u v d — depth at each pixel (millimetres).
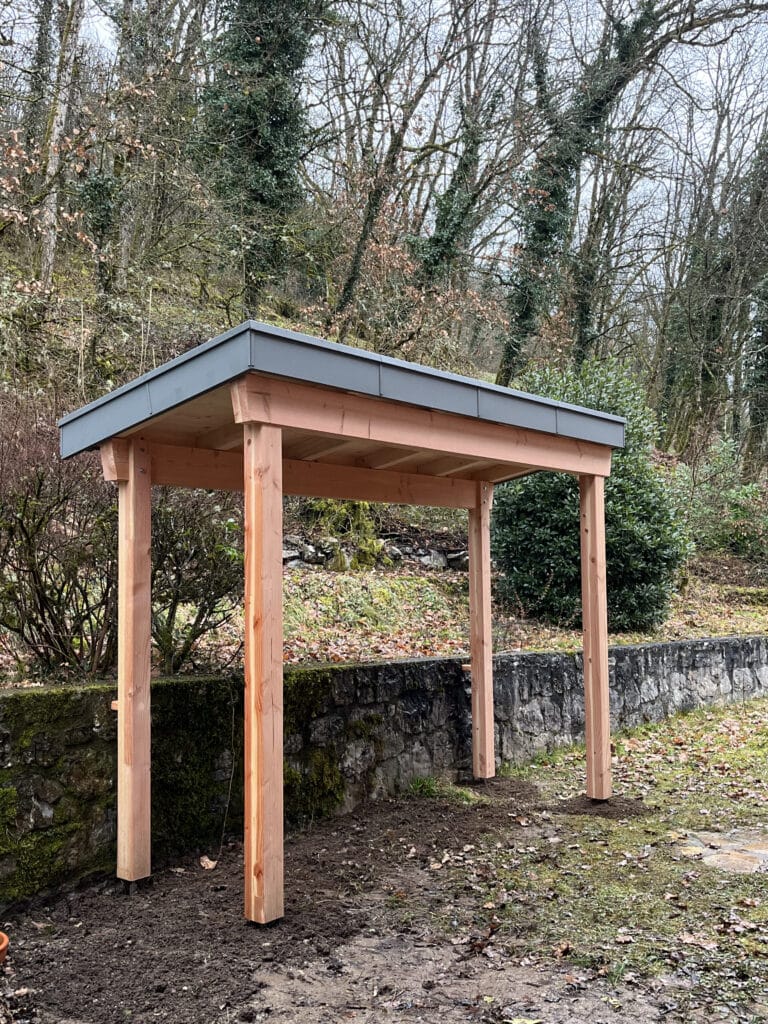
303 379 3184
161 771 3969
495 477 5496
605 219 17375
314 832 4477
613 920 3338
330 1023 2535
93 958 2984
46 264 9453
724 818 4766
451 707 5602
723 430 18188
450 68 13703
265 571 3213
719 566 13398
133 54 11758
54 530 4410
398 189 12820
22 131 9164
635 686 7180
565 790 5379
